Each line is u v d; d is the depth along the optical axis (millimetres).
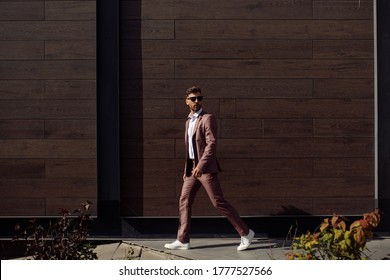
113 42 5965
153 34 6020
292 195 6066
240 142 6047
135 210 6082
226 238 6086
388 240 5938
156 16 6020
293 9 6035
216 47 6031
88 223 6031
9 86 5988
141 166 6066
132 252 5359
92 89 5977
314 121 6051
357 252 4043
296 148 6059
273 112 6043
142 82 6031
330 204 6078
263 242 5902
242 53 6031
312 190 6070
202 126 5410
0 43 5977
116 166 6004
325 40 6039
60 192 6016
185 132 5594
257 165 6059
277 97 6039
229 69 6031
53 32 5973
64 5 5961
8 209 6012
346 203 6078
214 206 5504
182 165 6062
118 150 5992
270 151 6059
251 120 6039
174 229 6082
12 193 6012
